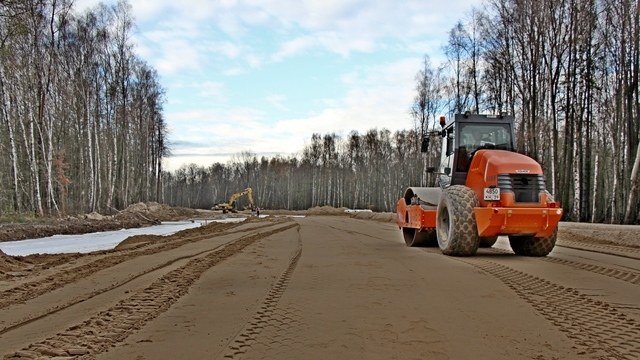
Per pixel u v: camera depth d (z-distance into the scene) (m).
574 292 6.43
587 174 28.17
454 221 10.07
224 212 60.75
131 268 9.46
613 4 24.36
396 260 9.63
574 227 15.88
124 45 40.62
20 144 34.94
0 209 27.11
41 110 29.33
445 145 12.51
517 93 29.12
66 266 10.14
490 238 12.13
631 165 24.98
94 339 4.77
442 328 4.87
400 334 4.69
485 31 27.86
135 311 5.85
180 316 5.56
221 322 5.27
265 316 5.46
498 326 4.92
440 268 8.45
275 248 12.75
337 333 4.75
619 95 26.77
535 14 24.52
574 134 29.30
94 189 35.28
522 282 7.11
